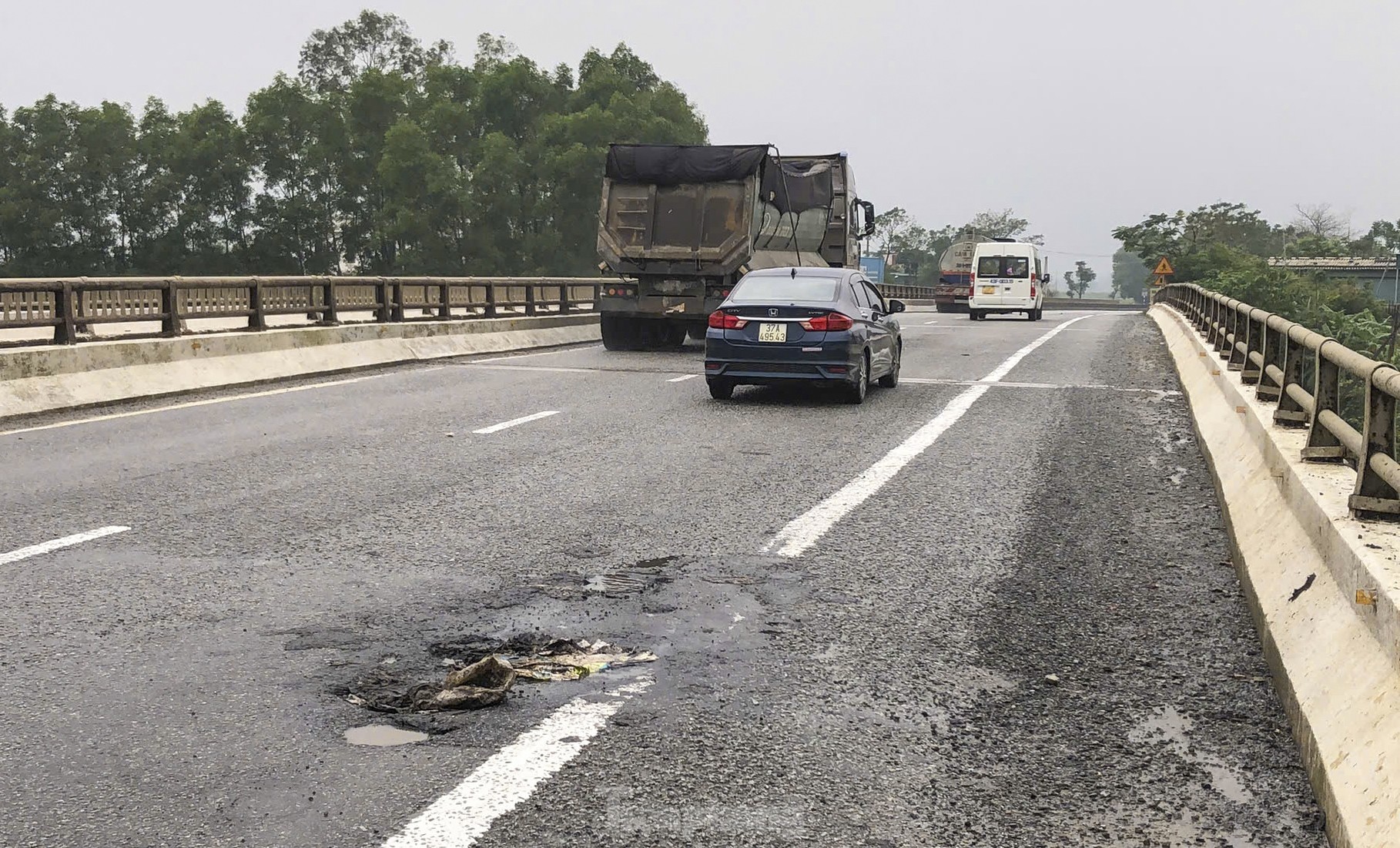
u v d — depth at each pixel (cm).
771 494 875
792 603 604
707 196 2127
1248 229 9900
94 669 495
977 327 3412
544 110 8981
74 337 1373
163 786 387
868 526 773
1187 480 943
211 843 350
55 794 381
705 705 466
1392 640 390
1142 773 411
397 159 7950
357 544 714
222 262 8412
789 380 1376
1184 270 7812
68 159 8450
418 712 456
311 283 1798
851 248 2673
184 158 8400
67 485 883
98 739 424
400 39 10194
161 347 1488
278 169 8556
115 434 1142
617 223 2161
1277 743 437
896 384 1611
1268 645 524
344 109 8875
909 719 454
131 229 8700
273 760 409
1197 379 1421
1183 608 602
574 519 788
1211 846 360
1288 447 707
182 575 640
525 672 501
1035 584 643
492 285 2303
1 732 429
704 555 695
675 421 1252
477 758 413
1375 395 521
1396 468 480
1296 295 4791
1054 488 903
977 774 408
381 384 1620
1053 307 10962
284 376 1673
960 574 661
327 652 521
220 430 1172
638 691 480
